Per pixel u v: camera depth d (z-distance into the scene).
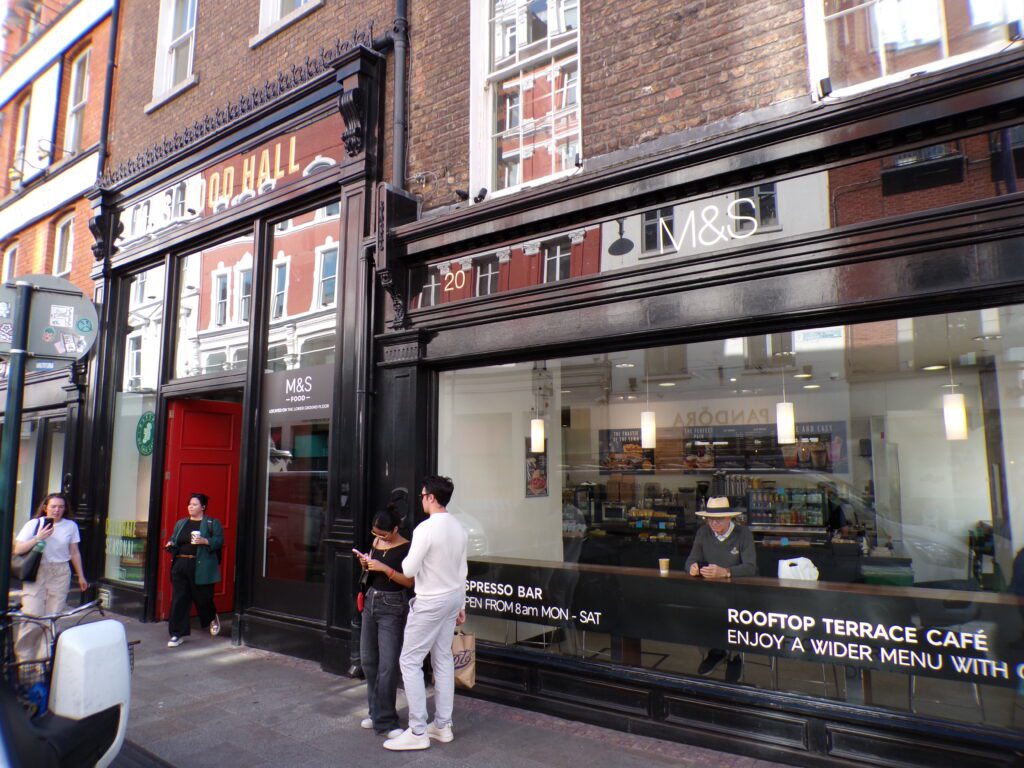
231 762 4.22
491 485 6.32
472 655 4.99
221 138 8.28
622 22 5.39
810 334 4.78
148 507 8.76
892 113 3.98
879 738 3.85
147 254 9.27
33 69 12.65
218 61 8.85
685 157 4.65
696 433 7.33
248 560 7.29
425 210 6.46
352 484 6.25
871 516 6.20
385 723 4.62
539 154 5.99
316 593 6.62
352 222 6.70
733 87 4.80
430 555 4.52
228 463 9.15
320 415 6.81
